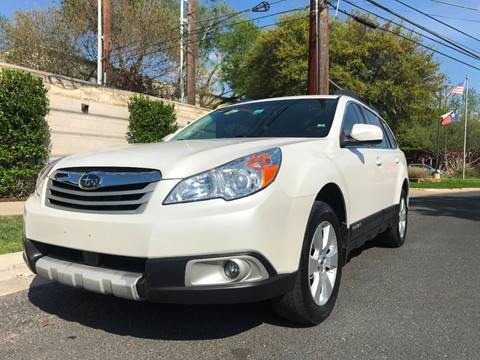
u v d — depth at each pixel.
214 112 5.59
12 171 11.48
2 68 11.64
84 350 3.47
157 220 3.13
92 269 3.35
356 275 5.55
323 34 14.21
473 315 4.26
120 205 3.31
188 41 20.81
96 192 3.41
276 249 3.32
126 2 23.53
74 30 23.25
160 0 25.52
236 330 3.82
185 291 3.12
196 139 4.80
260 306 4.32
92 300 4.48
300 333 3.78
